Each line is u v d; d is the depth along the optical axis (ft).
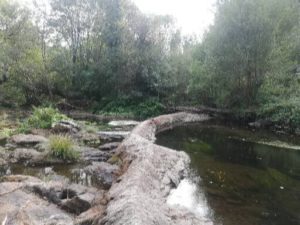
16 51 69.51
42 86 73.31
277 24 56.70
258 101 59.62
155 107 68.49
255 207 20.08
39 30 77.36
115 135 39.65
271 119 54.39
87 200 18.12
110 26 75.20
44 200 18.60
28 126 40.11
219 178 25.96
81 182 22.91
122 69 72.38
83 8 80.28
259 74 59.41
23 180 21.43
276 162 31.63
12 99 67.67
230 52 59.47
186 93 73.72
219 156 33.53
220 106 67.72
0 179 21.94
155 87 72.84
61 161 27.20
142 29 73.31
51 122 40.88
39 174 24.13
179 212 17.21
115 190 18.69
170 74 73.10
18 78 69.72
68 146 28.07
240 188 23.70
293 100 52.16
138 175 20.75
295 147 39.19
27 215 16.29
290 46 59.11
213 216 18.40
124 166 25.07
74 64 78.43
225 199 21.35
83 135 37.47
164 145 38.17
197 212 18.88
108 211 15.51
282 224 17.71
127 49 72.13
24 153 27.84
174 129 50.96
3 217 15.81
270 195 22.38
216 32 60.80
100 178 23.73
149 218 14.32
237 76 61.21
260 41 56.85
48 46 81.71
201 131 49.83
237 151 36.22
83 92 76.54
